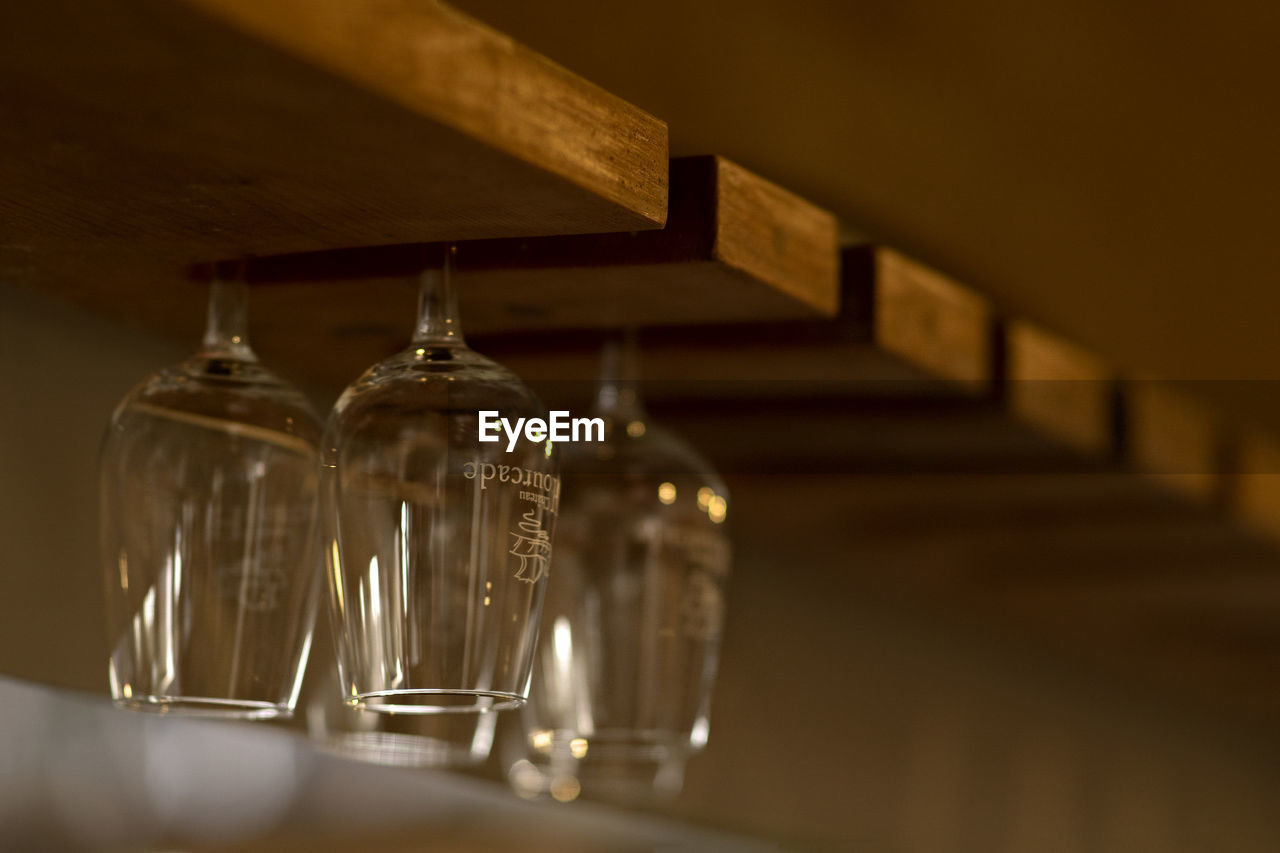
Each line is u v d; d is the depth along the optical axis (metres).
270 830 1.66
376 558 0.87
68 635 1.04
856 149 1.45
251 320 1.01
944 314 1.08
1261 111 2.15
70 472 1.05
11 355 1.02
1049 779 1.94
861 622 1.64
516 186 0.84
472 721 1.10
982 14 1.64
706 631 1.03
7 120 0.80
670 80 1.25
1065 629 1.88
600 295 0.98
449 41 0.81
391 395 0.88
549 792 1.34
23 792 1.39
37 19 0.75
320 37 0.77
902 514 1.36
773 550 1.50
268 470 0.90
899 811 1.66
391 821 1.82
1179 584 1.59
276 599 0.90
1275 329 2.18
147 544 0.89
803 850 1.52
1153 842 2.17
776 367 1.07
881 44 1.49
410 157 0.82
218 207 0.87
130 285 0.97
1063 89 1.78
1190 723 2.31
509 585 0.87
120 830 1.48
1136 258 1.92
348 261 0.94
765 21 1.34
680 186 0.94
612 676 1.01
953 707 1.78
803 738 1.53
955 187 1.59
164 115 0.80
